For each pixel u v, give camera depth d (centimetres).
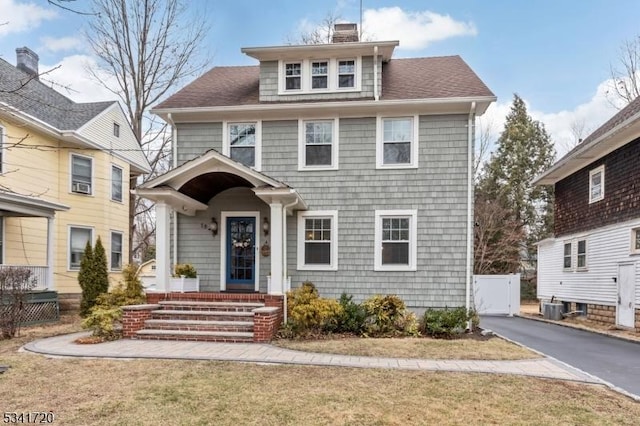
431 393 533
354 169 1119
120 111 1750
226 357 712
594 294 1441
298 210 1127
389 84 1200
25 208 1190
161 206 995
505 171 3123
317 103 1100
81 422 433
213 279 1162
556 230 1802
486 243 2600
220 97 1221
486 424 439
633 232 1206
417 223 1091
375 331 958
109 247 1647
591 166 1470
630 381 637
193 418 445
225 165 970
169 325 906
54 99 1622
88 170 1569
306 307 898
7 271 947
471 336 982
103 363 669
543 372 652
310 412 463
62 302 1445
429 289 1078
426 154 1098
